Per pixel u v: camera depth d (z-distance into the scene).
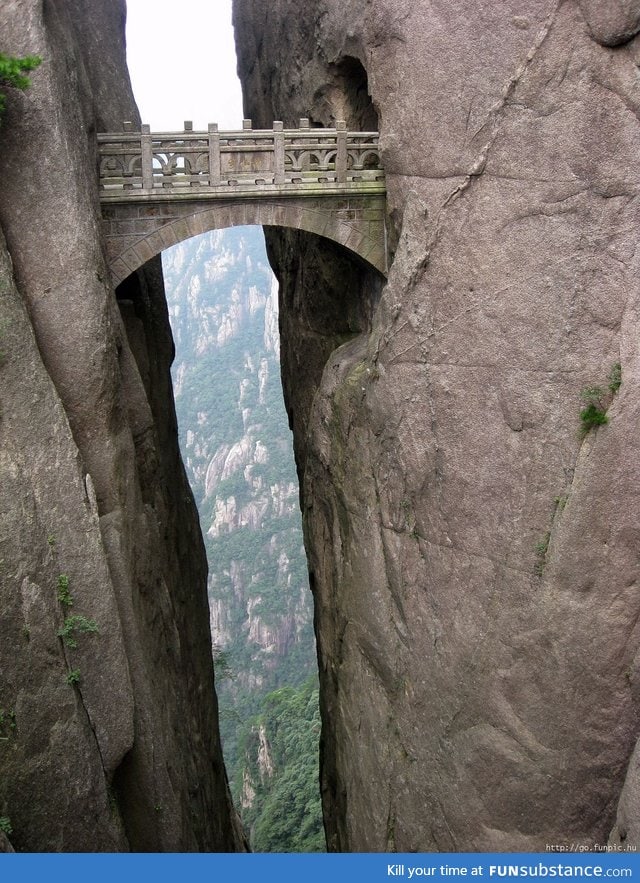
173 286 150.12
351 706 16.53
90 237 13.25
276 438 102.19
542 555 12.98
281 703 44.25
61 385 13.03
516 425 13.28
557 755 12.74
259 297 134.12
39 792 11.54
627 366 12.15
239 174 14.89
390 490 15.33
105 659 12.62
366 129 17.70
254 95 23.73
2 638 11.33
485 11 13.03
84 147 13.60
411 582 15.01
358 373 16.62
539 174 12.80
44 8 12.88
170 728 14.93
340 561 17.44
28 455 11.99
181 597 19.58
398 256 14.84
